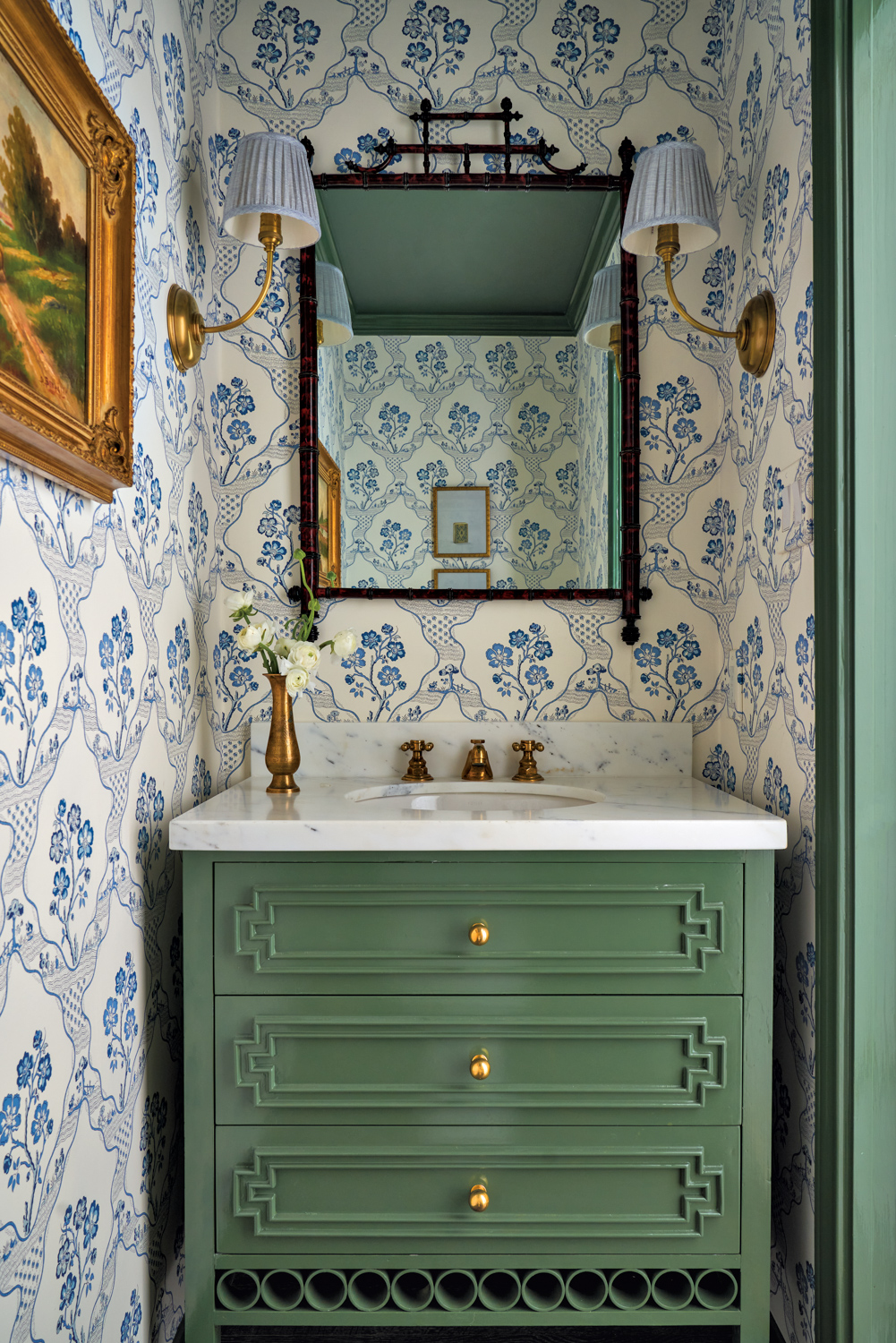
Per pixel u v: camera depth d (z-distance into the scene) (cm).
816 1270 115
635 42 171
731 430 164
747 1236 119
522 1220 119
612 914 120
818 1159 115
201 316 149
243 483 171
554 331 170
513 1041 119
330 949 119
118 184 107
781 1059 136
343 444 170
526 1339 132
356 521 170
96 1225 101
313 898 119
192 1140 119
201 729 158
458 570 170
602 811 125
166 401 137
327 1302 122
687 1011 119
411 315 170
